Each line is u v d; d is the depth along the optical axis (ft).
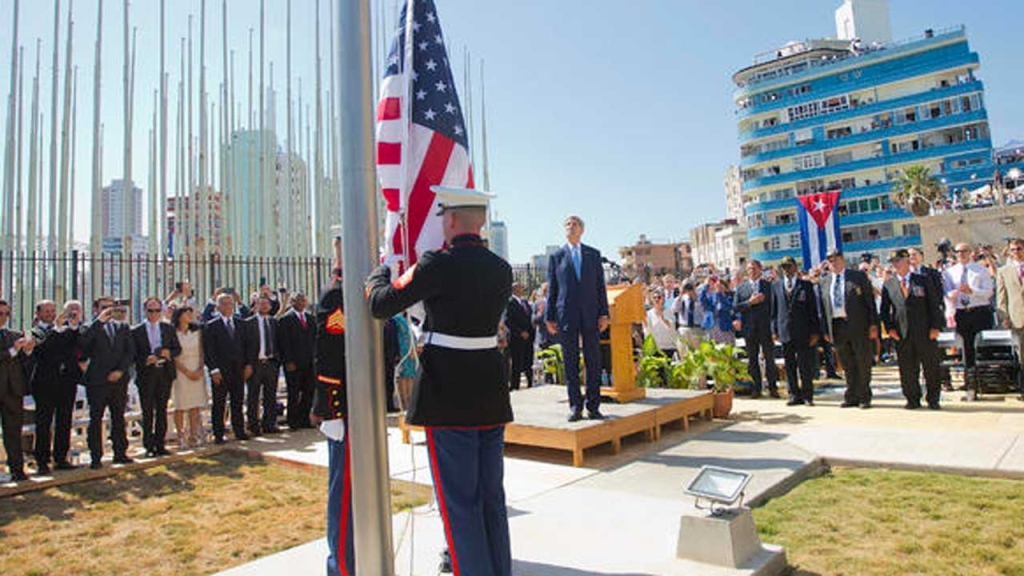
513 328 42.91
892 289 28.04
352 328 9.94
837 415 26.94
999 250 83.20
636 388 26.05
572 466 20.35
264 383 31.76
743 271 38.34
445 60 13.99
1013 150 151.12
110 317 26.50
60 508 20.53
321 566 13.16
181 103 62.75
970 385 29.25
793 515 15.16
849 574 11.96
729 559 11.64
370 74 10.36
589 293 22.25
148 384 27.40
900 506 15.42
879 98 168.45
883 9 199.62
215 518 18.69
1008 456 18.15
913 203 123.85
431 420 9.99
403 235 12.41
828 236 44.52
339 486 11.51
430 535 14.39
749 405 31.50
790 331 30.37
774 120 183.21
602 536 13.82
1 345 23.50
